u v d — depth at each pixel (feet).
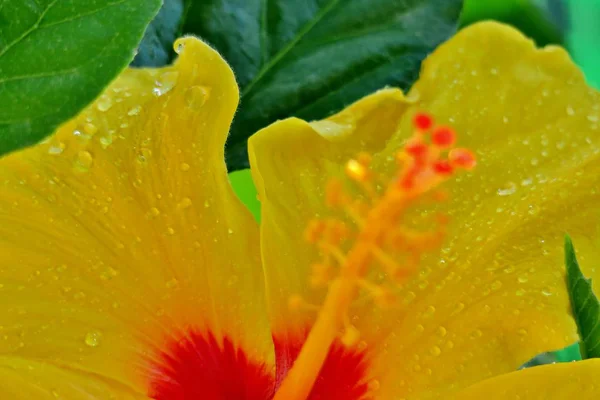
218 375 1.57
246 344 1.58
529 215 1.60
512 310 1.58
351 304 1.59
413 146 1.52
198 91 1.54
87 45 1.44
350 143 1.59
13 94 1.44
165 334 1.56
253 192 1.73
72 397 1.51
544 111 1.61
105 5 1.44
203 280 1.57
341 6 1.65
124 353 1.54
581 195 1.60
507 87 1.62
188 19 1.63
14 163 1.51
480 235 1.60
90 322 1.53
